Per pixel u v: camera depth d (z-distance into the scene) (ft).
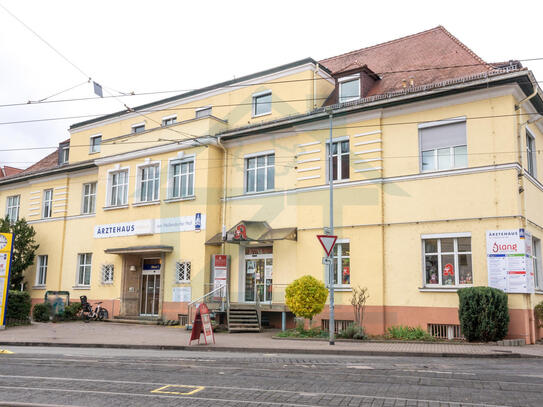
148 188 87.30
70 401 26.37
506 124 57.41
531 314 55.26
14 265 101.04
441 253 60.13
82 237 99.71
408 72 73.26
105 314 86.33
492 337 53.06
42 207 108.68
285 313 72.02
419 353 45.80
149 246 81.82
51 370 36.47
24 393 28.43
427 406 25.16
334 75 75.82
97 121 104.73
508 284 54.75
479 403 25.84
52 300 86.28
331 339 52.85
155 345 52.60
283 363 40.16
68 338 59.93
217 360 42.06
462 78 59.36
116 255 89.04
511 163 56.39
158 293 85.40
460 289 55.57
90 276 96.68
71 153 108.37
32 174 108.68
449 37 76.18
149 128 95.81
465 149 60.13
